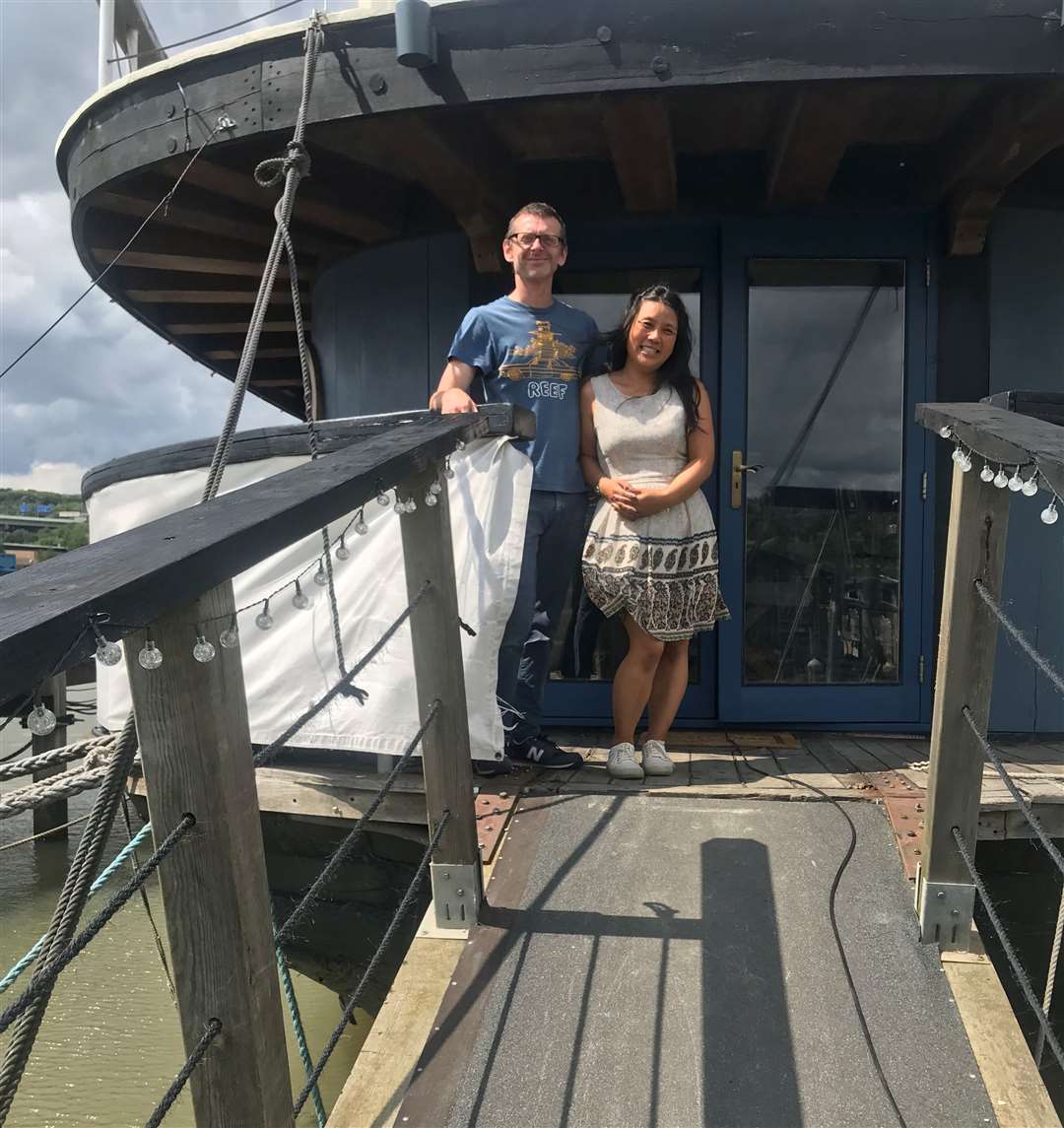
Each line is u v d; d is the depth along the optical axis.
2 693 0.66
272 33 2.91
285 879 2.95
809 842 2.45
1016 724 3.66
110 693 3.20
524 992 1.92
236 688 1.04
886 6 2.63
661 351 2.88
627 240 3.79
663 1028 1.82
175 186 3.43
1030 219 3.65
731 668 3.72
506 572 2.71
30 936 5.04
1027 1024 2.71
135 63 4.15
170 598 0.86
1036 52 2.59
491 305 3.04
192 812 1.00
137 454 3.14
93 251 4.20
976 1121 1.60
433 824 2.10
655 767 2.96
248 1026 1.04
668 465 2.91
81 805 7.49
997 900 2.69
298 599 1.16
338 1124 1.64
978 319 3.66
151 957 4.85
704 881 2.28
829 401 3.74
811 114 2.94
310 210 3.67
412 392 3.97
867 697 3.71
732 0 2.66
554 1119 1.63
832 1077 1.70
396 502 1.82
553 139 3.49
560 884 2.28
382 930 2.85
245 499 1.16
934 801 2.00
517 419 2.33
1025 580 3.64
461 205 3.55
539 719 3.11
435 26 2.79
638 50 2.71
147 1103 3.66
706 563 2.93
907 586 3.71
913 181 3.64
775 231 3.70
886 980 1.94
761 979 1.94
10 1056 0.84
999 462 1.62
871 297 3.73
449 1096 1.69
